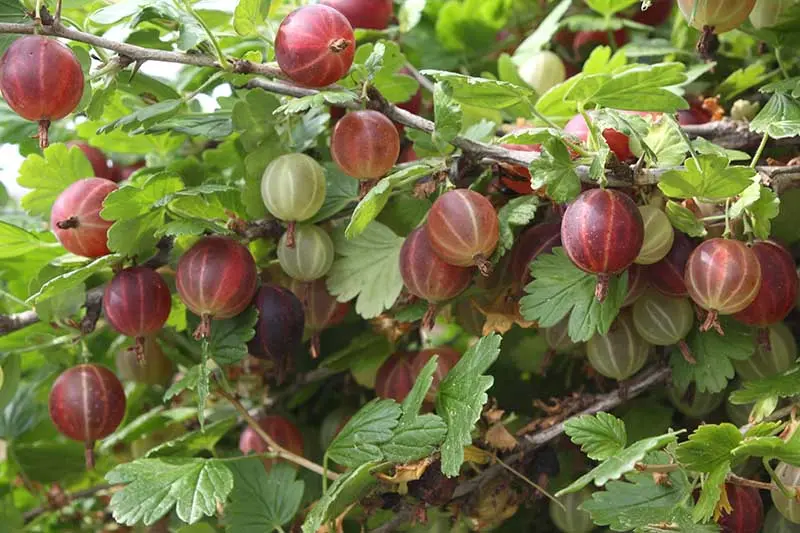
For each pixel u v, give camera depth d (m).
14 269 0.55
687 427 0.54
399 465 0.48
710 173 0.46
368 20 0.56
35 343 0.54
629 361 0.50
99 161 0.58
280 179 0.49
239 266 0.49
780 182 0.48
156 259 0.52
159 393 0.60
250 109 0.51
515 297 0.51
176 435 0.58
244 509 0.51
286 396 0.58
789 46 0.53
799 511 0.47
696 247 0.48
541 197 0.50
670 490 0.47
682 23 0.57
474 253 0.48
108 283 0.51
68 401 0.52
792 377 0.48
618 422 0.46
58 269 0.51
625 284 0.48
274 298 0.51
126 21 0.51
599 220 0.45
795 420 0.47
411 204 0.52
